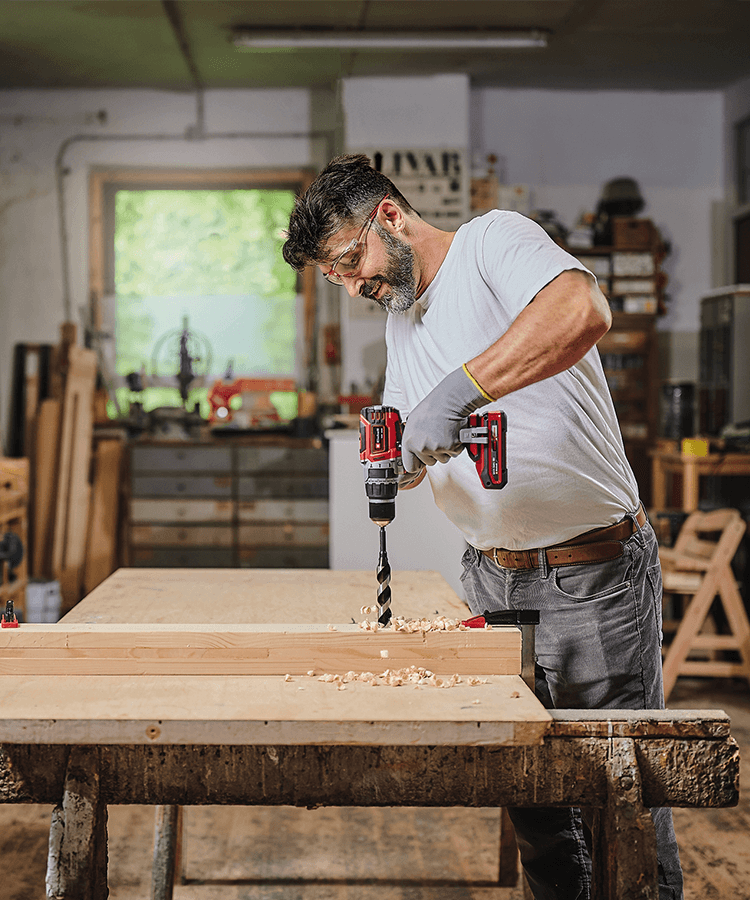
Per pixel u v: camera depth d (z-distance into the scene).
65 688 1.14
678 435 4.64
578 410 1.43
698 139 5.59
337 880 2.17
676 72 5.23
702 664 3.44
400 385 1.72
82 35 4.54
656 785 1.10
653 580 1.55
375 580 1.89
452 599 1.69
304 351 5.37
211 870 2.21
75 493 4.80
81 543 4.81
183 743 1.01
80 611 1.59
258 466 4.54
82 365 4.86
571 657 1.53
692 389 4.64
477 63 4.99
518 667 1.22
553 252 1.25
